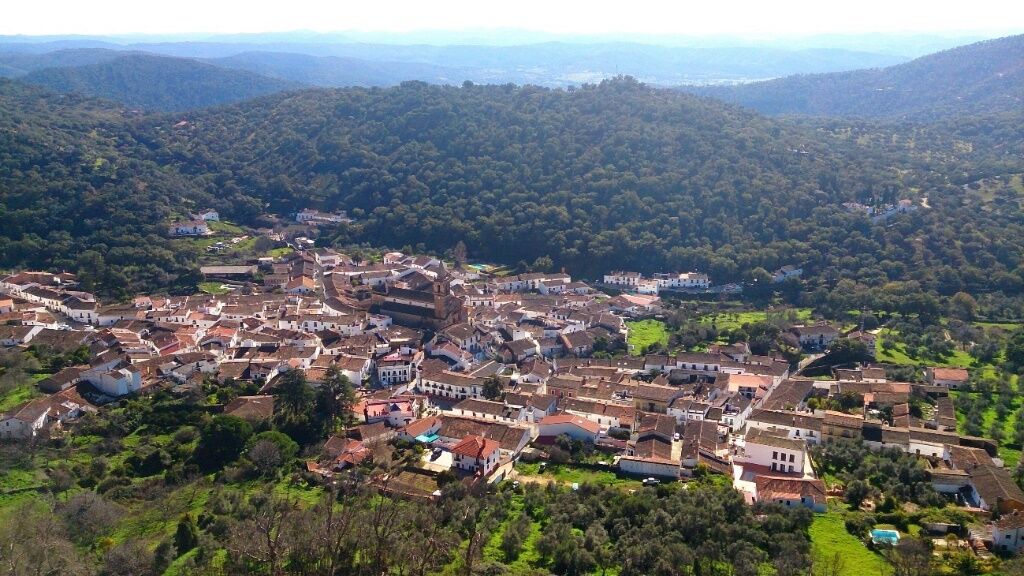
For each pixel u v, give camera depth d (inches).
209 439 6968.5
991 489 6112.2
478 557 5039.4
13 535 5270.7
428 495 6141.7
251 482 6530.5
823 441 7519.7
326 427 7490.2
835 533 5669.3
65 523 5600.4
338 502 6028.5
